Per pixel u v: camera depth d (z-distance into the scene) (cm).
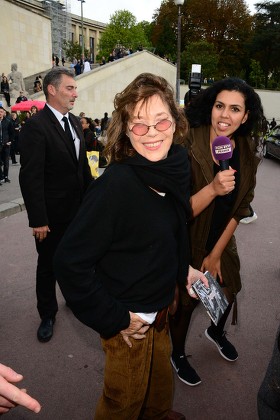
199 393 227
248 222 579
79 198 269
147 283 132
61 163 250
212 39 4222
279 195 809
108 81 2120
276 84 4272
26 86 2055
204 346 272
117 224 122
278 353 139
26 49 2217
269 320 309
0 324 296
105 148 131
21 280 372
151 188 128
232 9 4197
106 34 4844
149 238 126
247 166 194
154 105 124
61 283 123
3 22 2006
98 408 155
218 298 183
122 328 129
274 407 141
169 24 4094
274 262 431
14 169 974
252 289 362
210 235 204
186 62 3353
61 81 241
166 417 185
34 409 96
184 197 135
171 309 177
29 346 270
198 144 187
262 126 192
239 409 216
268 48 4212
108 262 131
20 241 482
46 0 2395
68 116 263
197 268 207
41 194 243
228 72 4419
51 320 285
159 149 127
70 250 119
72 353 263
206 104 187
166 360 162
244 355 263
